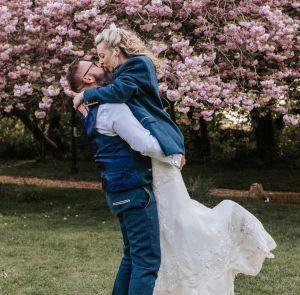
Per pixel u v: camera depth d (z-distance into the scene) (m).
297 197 10.26
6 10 7.34
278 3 7.93
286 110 7.72
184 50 7.05
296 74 7.97
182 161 2.71
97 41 2.81
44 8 7.09
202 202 9.08
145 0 7.47
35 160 18.14
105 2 7.36
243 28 7.44
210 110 7.29
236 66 7.94
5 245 6.13
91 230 7.11
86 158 18.27
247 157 16.09
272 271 4.75
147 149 2.56
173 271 2.78
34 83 7.70
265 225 7.44
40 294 4.14
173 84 7.22
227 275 2.93
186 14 7.72
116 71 2.73
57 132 18.70
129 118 2.60
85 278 4.58
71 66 2.82
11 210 9.14
